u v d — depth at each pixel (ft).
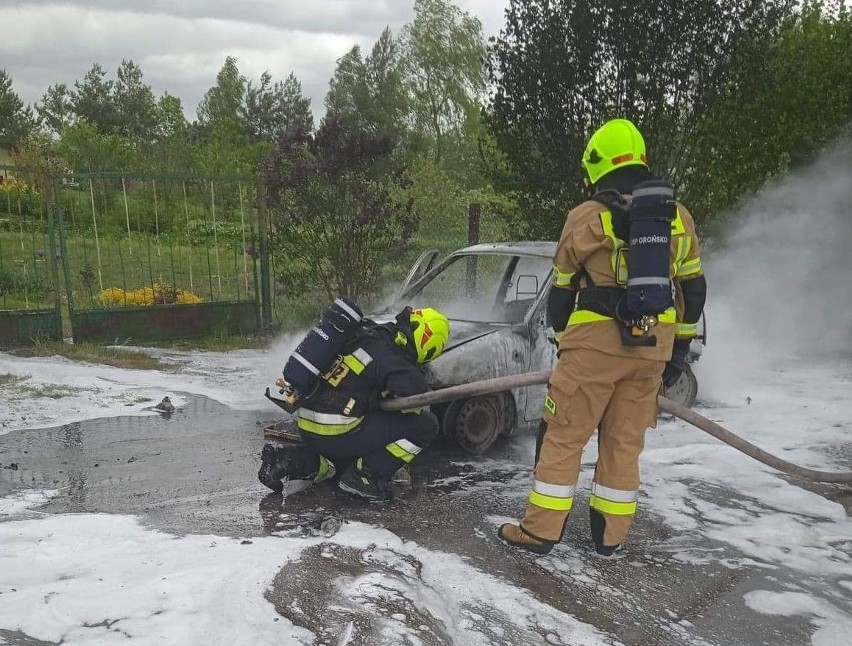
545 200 31.30
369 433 13.98
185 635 9.11
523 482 15.67
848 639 10.03
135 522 12.89
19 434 18.11
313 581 10.73
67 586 10.22
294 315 33.81
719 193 31.58
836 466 17.01
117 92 195.42
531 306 18.26
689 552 12.56
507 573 11.55
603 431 12.16
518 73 30.07
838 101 34.30
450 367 16.51
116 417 19.89
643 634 9.99
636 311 10.80
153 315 30.55
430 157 82.02
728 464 16.96
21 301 35.88
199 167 83.92
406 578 11.07
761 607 10.81
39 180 30.25
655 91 28.84
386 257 34.45
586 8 28.27
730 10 28.43
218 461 16.58
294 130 33.37
